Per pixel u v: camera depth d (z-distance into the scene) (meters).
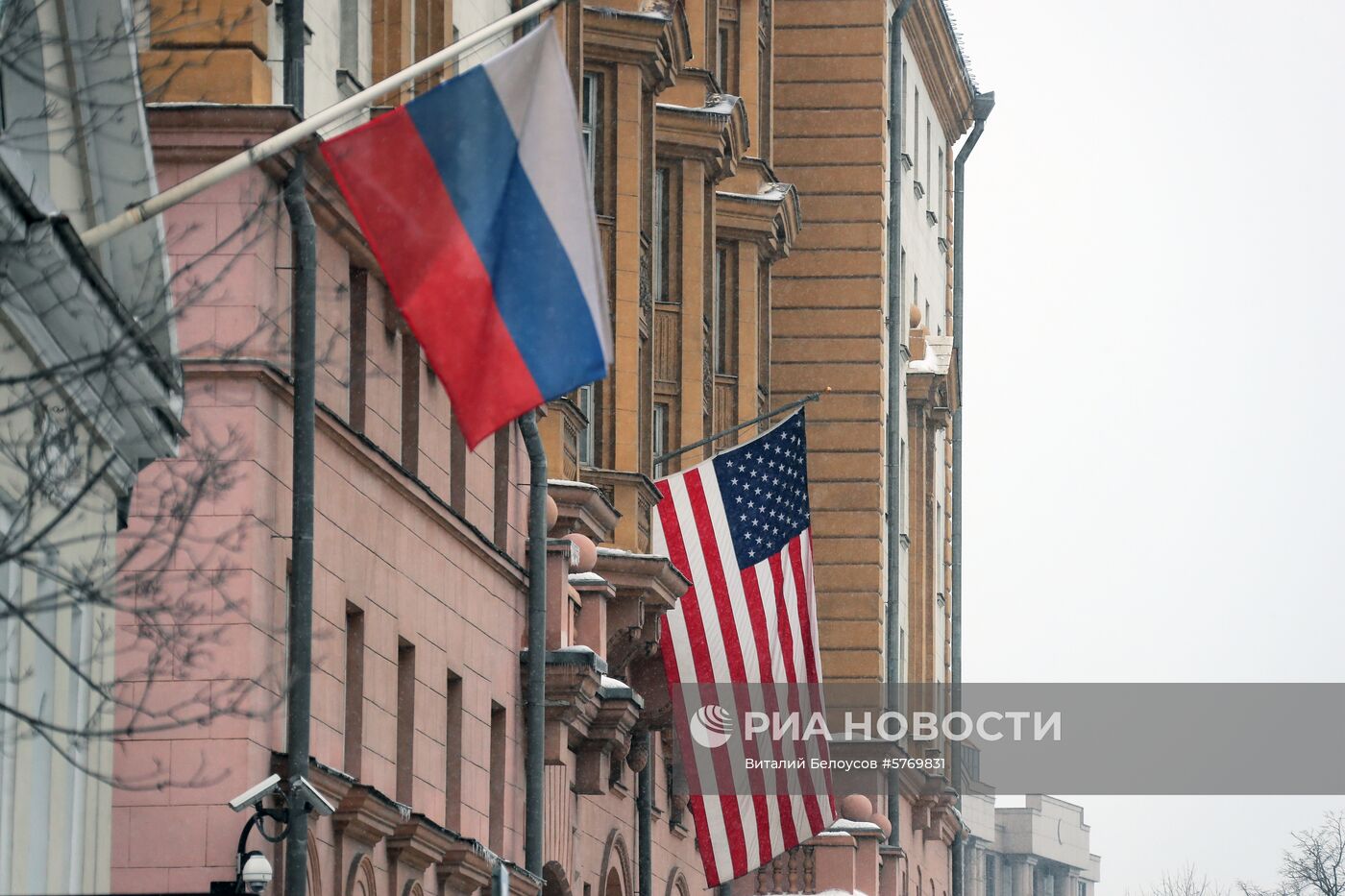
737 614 89.19
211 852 51.16
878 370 133.25
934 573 156.75
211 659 48.28
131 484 43.28
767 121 119.12
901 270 140.62
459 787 67.44
